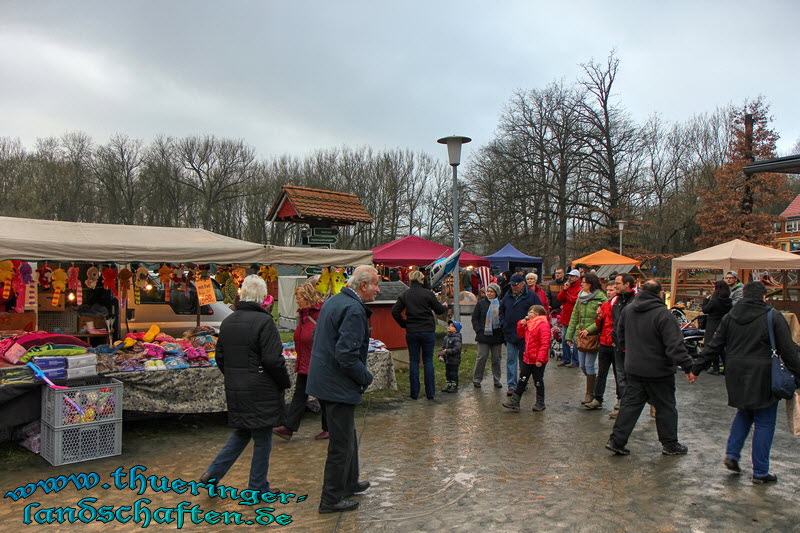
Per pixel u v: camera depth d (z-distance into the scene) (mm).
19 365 4887
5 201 39031
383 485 4465
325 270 7734
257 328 3957
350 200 10703
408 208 46000
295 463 4992
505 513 3896
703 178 36031
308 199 10109
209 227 44531
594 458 5125
